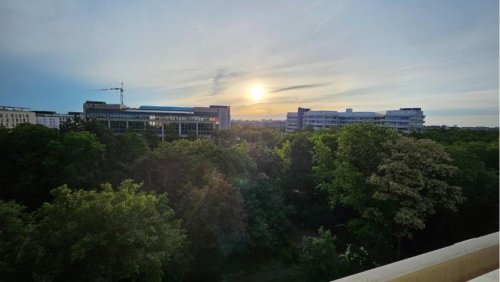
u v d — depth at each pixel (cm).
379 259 2020
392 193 1969
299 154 3491
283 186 3228
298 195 3253
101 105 9131
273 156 3406
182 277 1703
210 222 1862
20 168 2912
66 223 1123
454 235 2477
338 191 2547
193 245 1864
